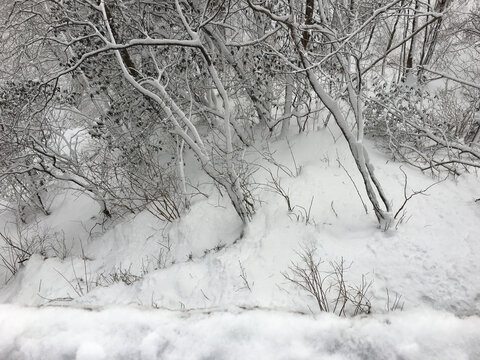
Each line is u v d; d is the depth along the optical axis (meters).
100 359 1.69
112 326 1.83
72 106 6.30
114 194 6.02
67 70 3.98
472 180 4.69
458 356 1.55
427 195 4.43
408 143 5.45
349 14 4.54
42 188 6.94
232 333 1.75
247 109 6.53
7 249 6.46
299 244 4.06
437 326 1.66
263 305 3.49
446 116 5.95
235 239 4.61
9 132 5.06
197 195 5.65
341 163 5.12
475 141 5.59
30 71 6.45
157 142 7.06
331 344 1.67
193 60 5.36
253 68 5.45
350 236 4.03
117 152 7.08
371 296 3.42
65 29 4.94
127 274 4.70
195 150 4.23
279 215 4.55
